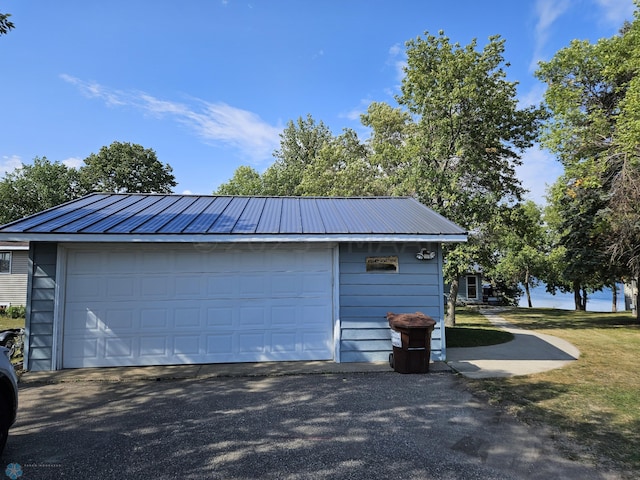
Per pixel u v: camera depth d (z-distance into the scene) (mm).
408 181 14406
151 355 6727
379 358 6934
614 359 7477
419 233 6594
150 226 6438
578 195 14859
